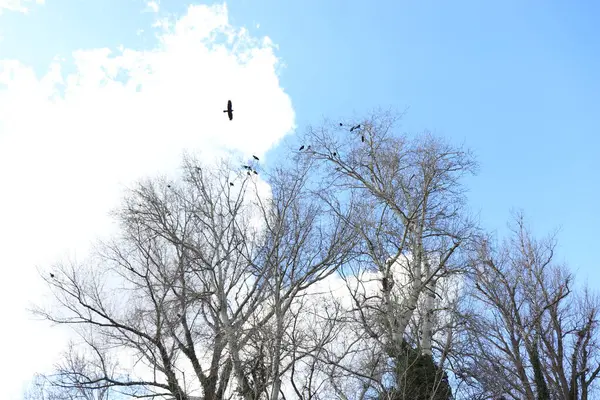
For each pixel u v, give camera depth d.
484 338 22.58
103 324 20.95
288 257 21.58
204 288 21.84
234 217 23.39
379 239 20.91
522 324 25.66
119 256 23.27
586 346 25.58
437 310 19.53
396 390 16.66
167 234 23.59
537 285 26.75
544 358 25.45
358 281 17.23
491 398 19.45
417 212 21.06
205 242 23.22
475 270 22.78
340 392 15.59
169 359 19.91
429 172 21.45
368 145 23.14
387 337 17.75
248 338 17.80
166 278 22.00
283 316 17.45
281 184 23.22
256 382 16.75
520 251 27.77
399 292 19.48
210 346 19.66
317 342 16.08
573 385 24.36
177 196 24.64
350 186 22.81
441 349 18.92
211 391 19.03
